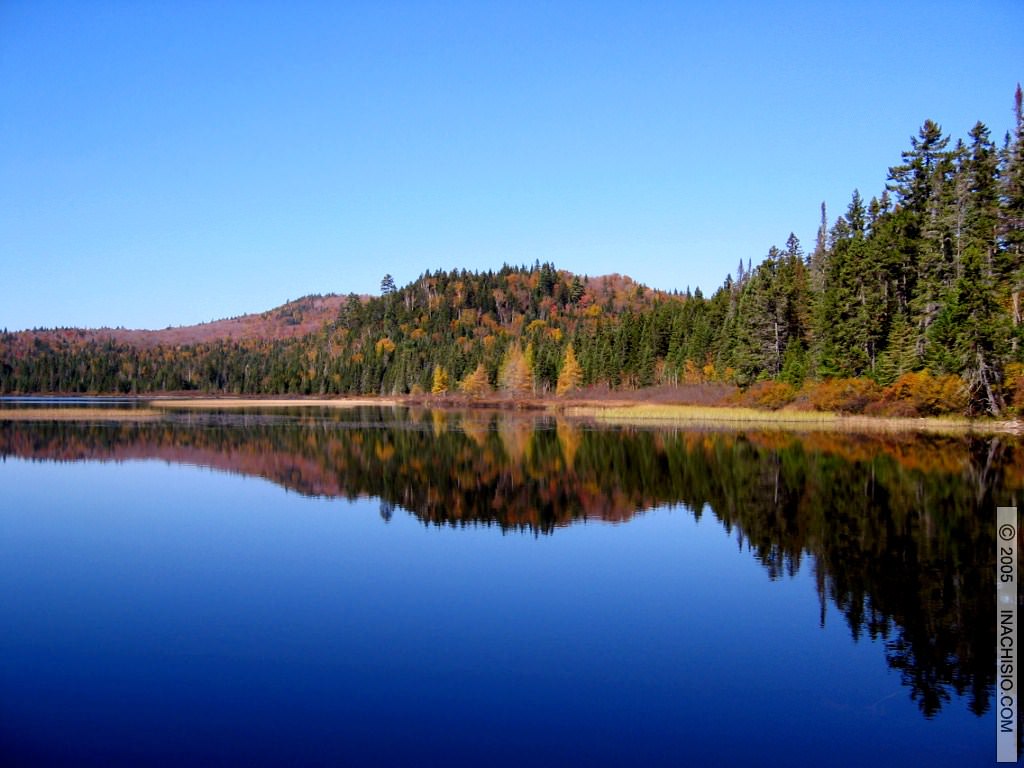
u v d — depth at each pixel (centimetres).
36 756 938
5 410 9144
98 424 6656
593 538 2130
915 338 5666
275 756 941
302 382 16312
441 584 1684
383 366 15638
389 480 3253
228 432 5834
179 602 1559
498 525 2322
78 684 1150
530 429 6069
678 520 2345
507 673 1190
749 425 6025
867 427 5384
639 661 1239
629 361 10875
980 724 1035
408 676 1178
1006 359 4862
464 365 13462
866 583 1648
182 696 1107
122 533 2227
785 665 1225
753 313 7644
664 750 959
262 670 1203
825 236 8725
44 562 1892
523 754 948
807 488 2791
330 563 1873
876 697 1110
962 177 5691
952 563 1788
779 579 1694
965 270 4925
